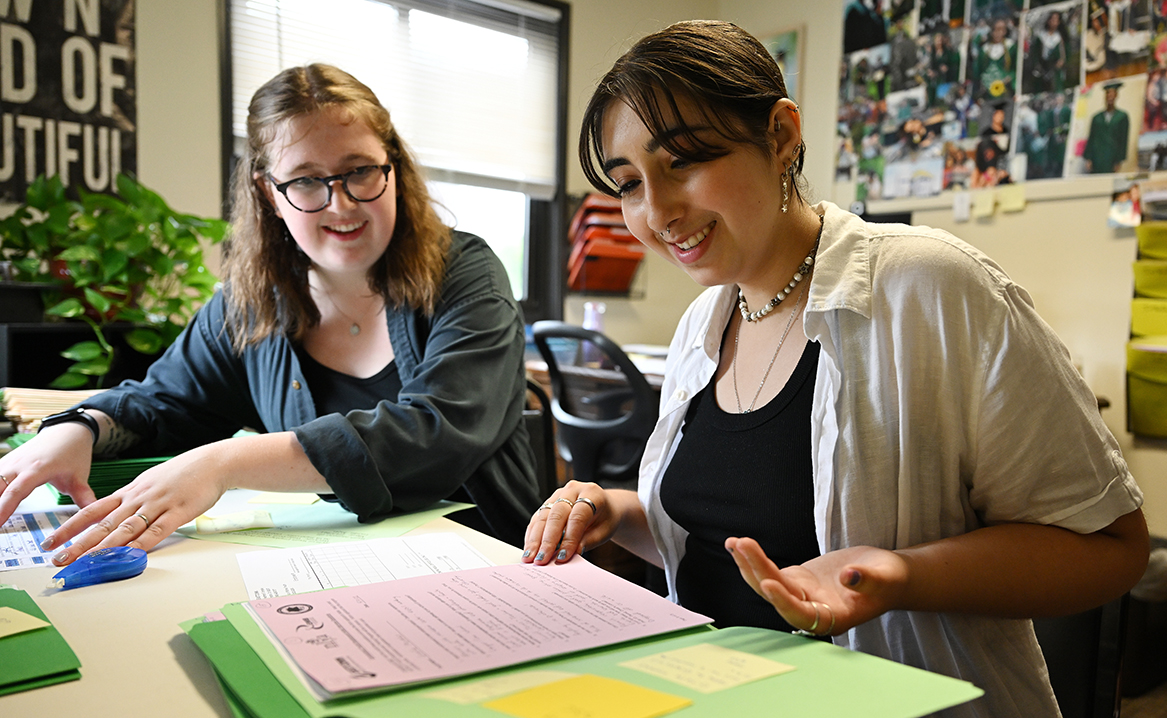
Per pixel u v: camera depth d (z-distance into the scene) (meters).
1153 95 2.44
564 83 3.24
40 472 0.89
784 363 0.82
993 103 2.79
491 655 0.47
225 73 2.44
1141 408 2.51
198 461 0.82
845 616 0.50
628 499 0.91
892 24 3.05
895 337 0.71
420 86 2.92
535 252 3.33
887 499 0.72
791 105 0.73
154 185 2.32
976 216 2.85
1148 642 1.80
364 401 1.16
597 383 2.29
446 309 1.13
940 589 0.58
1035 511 0.67
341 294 1.17
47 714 0.42
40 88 2.11
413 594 0.58
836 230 0.80
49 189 1.82
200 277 1.93
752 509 0.79
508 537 1.11
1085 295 2.61
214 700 0.44
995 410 0.67
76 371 1.65
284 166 1.06
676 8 3.56
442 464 0.96
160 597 0.62
